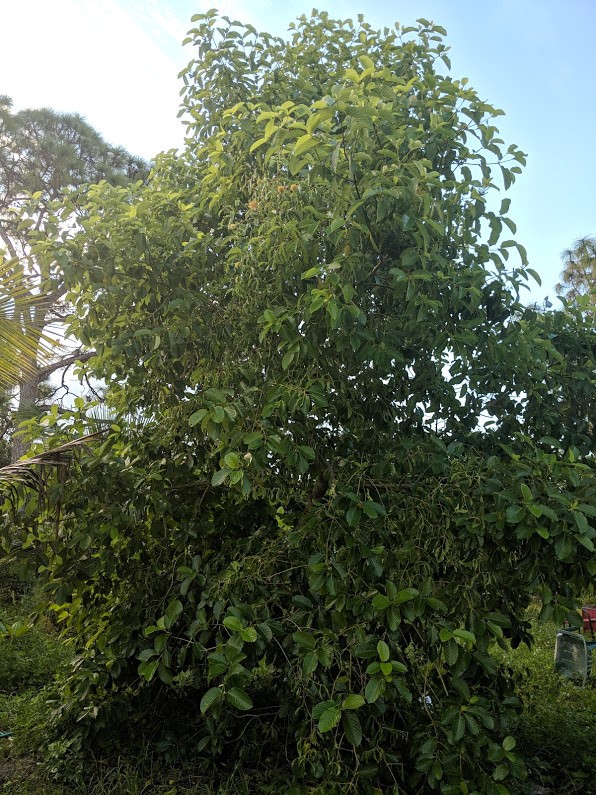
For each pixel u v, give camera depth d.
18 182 11.43
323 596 3.33
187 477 4.24
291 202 3.26
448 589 3.02
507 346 3.56
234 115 3.98
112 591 4.29
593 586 2.98
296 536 3.33
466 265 3.41
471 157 3.51
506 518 2.80
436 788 3.30
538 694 5.33
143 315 3.86
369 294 3.44
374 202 2.95
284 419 3.15
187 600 3.84
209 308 3.78
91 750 4.05
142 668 3.22
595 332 4.30
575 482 2.81
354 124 2.74
